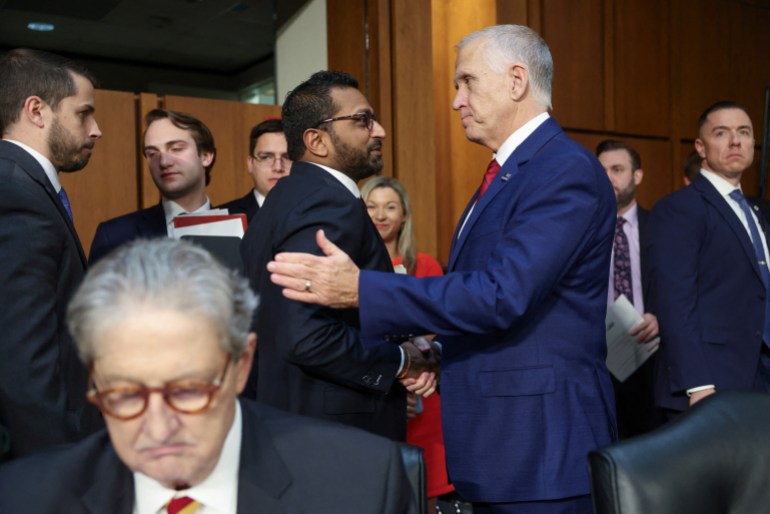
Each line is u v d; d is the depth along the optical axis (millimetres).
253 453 958
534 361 1759
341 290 1680
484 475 1774
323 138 1946
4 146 1882
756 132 6266
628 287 3572
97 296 793
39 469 926
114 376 786
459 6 4859
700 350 2734
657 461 1154
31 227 1765
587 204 1732
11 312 1699
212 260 859
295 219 1796
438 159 4953
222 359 818
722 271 2812
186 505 899
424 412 2904
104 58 5328
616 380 3551
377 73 4223
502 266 1689
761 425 1252
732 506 1206
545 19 4922
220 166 4230
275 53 4809
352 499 955
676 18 5703
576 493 1718
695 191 2908
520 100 1899
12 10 4652
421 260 3594
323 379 1847
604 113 5266
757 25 6285
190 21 4922
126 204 3963
